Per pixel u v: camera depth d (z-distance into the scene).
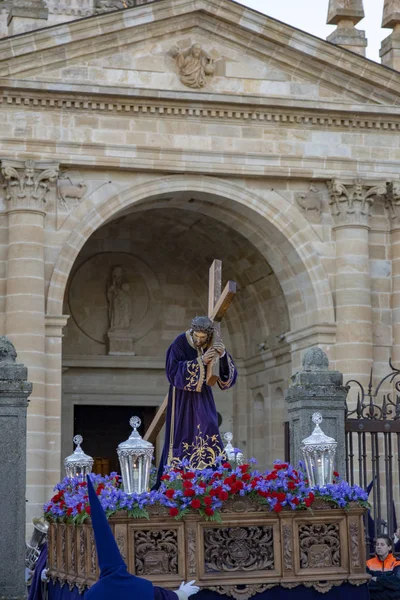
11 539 19.30
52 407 36.78
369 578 13.25
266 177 39.72
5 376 19.61
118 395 46.66
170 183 39.09
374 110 40.31
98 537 10.04
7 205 37.50
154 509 12.74
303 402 19.30
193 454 14.20
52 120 37.84
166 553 12.74
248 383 47.16
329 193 40.31
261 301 44.56
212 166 39.09
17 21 39.31
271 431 44.69
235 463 14.91
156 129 38.78
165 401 14.80
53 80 37.66
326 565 13.20
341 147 40.34
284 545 13.05
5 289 37.12
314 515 13.18
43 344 36.78
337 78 40.22
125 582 9.82
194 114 39.09
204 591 12.70
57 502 14.95
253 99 39.16
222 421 47.34
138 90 38.12
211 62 39.34
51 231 37.69
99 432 48.44
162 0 38.25
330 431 19.27
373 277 40.62
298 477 13.27
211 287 14.48
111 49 38.41
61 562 14.59
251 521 13.00
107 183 38.53
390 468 19.62
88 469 16.36
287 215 39.88
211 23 39.09
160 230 45.47
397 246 40.66
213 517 12.73
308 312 40.22
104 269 46.88
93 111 38.25
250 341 46.59
